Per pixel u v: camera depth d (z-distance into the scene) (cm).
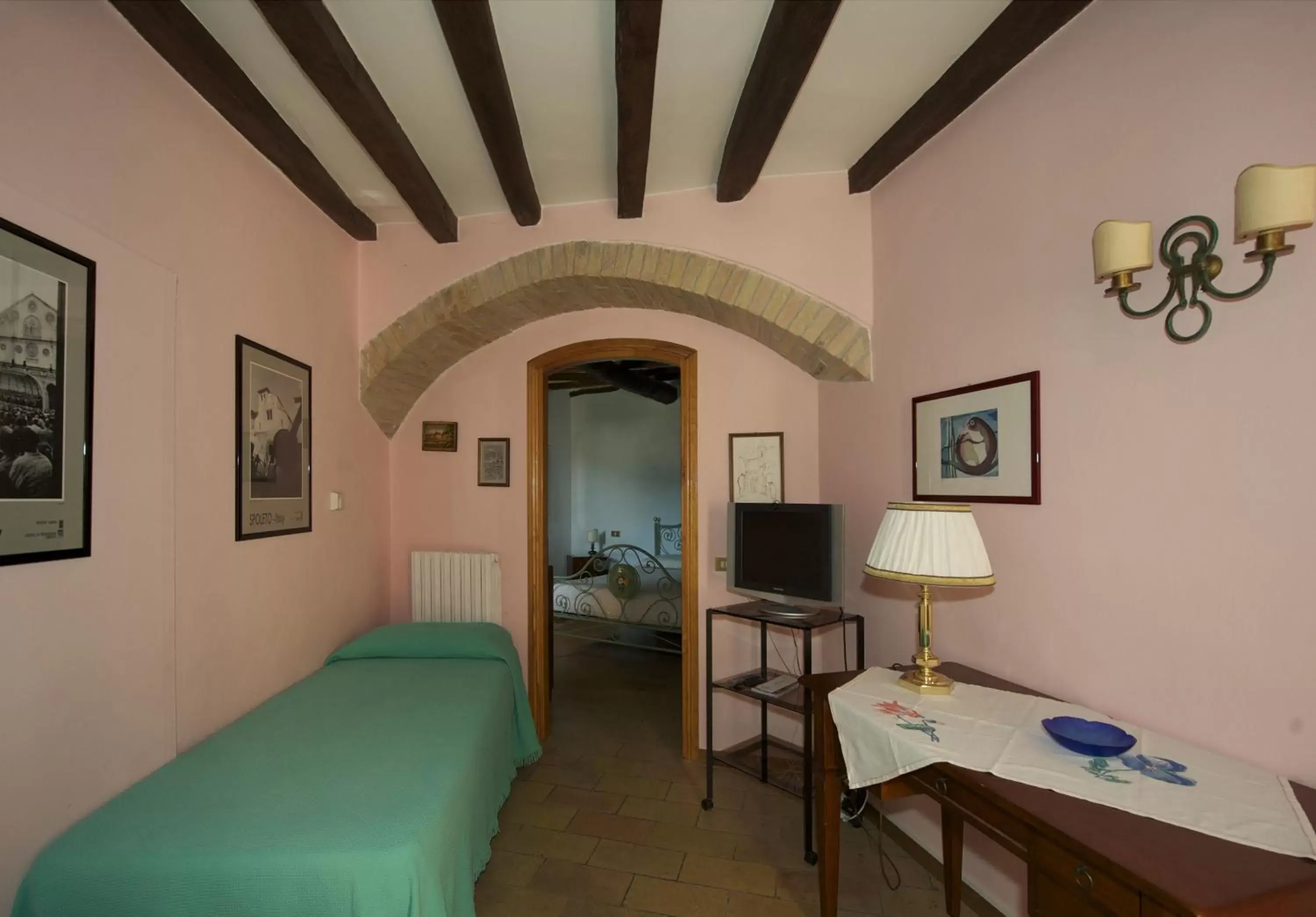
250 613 225
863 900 206
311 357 269
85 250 156
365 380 313
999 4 171
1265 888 91
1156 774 124
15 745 137
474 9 161
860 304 269
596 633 526
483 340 346
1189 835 104
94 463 158
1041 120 177
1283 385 120
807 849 228
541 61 194
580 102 216
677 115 225
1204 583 134
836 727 182
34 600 141
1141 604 148
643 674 452
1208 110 133
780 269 276
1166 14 142
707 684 277
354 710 221
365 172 263
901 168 246
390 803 157
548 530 360
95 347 158
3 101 135
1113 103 155
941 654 222
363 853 137
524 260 301
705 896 208
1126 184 152
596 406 813
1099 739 141
